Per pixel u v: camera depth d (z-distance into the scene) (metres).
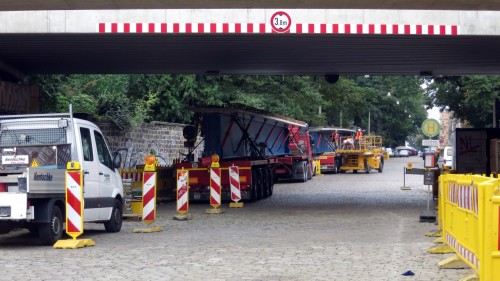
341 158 53.12
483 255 8.07
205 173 25.59
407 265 11.55
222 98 44.88
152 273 10.92
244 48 22.22
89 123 15.62
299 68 27.53
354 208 23.39
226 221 19.31
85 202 14.82
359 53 23.34
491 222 8.02
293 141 39.03
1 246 14.15
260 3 15.41
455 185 10.70
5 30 19.02
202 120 26.75
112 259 12.34
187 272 10.99
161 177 26.70
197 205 25.16
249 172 25.62
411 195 29.77
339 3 15.48
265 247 13.88
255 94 46.97
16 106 25.11
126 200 19.62
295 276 10.61
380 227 17.62
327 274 10.77
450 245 11.31
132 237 15.62
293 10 19.12
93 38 20.09
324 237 15.56
